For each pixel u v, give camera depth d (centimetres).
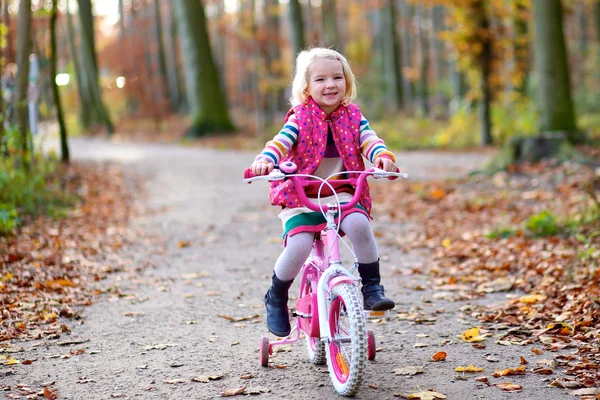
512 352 423
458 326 486
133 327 500
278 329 389
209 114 2439
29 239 750
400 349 441
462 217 896
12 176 875
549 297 529
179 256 748
